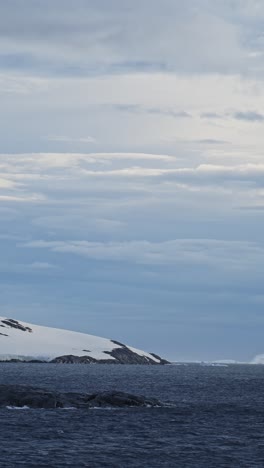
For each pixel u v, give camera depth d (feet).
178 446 274.36
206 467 236.22
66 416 355.77
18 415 355.36
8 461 237.66
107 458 247.70
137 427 323.16
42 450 258.57
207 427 329.93
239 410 416.05
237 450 267.59
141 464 239.09
